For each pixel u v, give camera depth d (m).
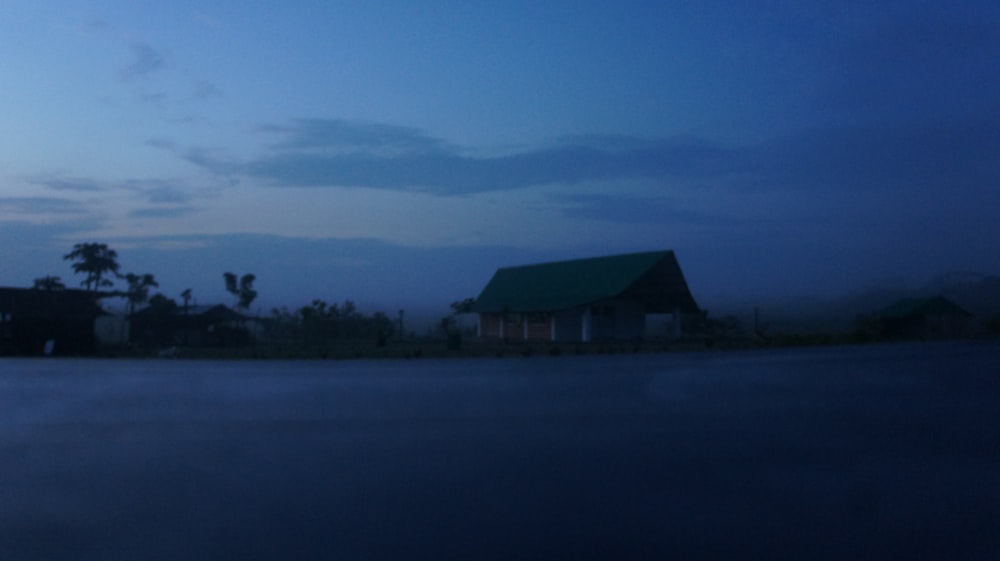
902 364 20.73
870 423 10.88
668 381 16.81
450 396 14.34
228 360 27.28
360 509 6.62
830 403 12.96
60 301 34.91
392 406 12.96
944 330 41.62
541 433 10.20
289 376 19.00
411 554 5.49
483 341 43.12
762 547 5.62
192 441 9.80
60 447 9.43
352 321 46.03
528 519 6.31
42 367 22.77
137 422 11.37
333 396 14.49
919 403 12.88
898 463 8.29
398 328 48.53
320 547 5.65
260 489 7.34
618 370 20.00
